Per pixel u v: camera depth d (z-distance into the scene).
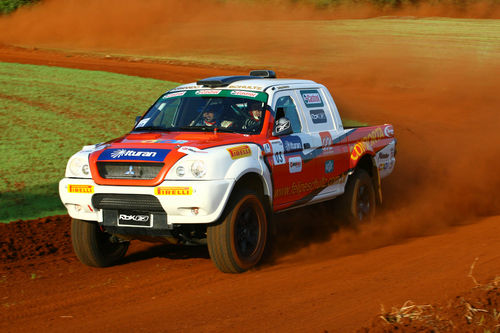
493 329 6.29
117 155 9.04
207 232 9.01
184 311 7.47
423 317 6.66
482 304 6.93
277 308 7.43
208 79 11.24
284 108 10.70
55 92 32.81
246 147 9.45
